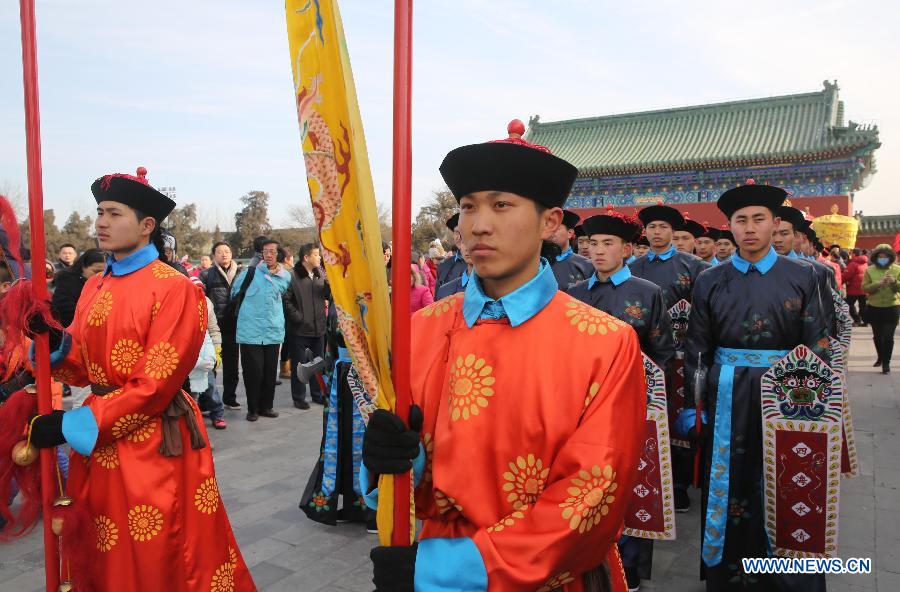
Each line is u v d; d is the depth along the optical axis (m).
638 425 1.53
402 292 1.50
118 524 2.71
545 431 1.48
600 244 4.15
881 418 7.65
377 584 1.44
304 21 1.48
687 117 30.25
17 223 2.78
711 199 26.70
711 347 3.66
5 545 4.26
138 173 3.01
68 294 5.10
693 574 4.01
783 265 3.45
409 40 1.46
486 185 1.52
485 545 1.38
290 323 8.27
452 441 1.54
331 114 1.47
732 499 3.42
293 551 4.25
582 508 1.37
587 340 1.54
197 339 2.83
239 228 43.62
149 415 2.70
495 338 1.60
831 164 24.62
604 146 30.53
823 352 3.38
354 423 4.59
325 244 1.49
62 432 2.55
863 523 4.69
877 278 10.54
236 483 5.53
